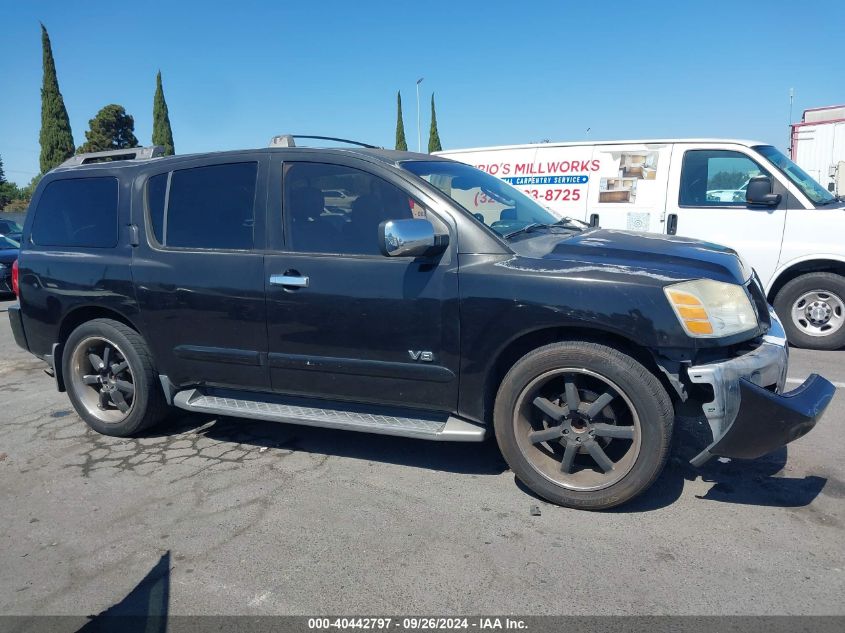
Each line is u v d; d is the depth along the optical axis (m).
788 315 6.57
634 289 3.05
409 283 3.44
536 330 3.24
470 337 3.34
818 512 3.24
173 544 3.13
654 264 3.23
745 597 2.59
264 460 4.07
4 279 12.27
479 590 2.69
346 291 3.57
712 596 2.60
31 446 4.45
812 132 16.88
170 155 4.48
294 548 3.05
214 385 4.15
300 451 4.20
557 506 3.37
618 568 2.81
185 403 4.20
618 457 3.50
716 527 3.12
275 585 2.78
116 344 4.34
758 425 2.93
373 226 3.60
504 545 3.02
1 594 2.80
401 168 3.66
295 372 3.83
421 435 3.51
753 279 3.64
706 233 6.90
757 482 3.57
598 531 3.11
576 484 3.31
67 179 4.62
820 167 16.86
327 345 3.69
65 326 4.64
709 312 3.03
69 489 3.77
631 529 3.12
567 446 3.31
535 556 2.92
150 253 4.16
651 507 3.33
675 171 7.12
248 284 3.83
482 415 3.46
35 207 4.75
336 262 3.62
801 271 6.64
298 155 3.85
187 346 4.11
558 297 3.15
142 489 3.73
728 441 3.01
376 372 3.61
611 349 3.14
